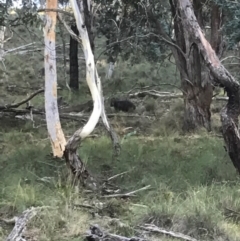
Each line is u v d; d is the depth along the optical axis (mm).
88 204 6906
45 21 7879
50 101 7809
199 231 5977
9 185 7434
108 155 9625
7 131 13266
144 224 6145
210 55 7078
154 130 13547
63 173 8133
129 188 7875
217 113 16062
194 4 13148
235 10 9125
